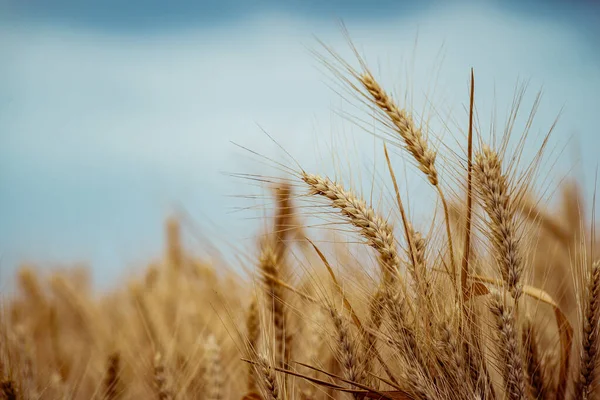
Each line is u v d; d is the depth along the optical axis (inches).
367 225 34.5
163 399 38.6
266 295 37.9
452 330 34.7
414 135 34.7
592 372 35.2
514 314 34.7
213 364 38.5
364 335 35.9
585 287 35.5
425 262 35.1
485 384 34.7
